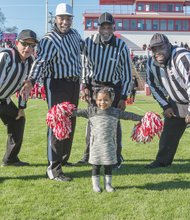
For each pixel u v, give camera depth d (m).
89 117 5.29
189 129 11.11
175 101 6.37
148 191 5.28
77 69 5.96
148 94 33.91
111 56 6.17
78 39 6.04
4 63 5.62
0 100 6.19
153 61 6.23
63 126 5.30
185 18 58.97
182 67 5.90
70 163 6.75
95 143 5.23
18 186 5.48
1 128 10.88
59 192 5.23
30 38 5.52
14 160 6.66
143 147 8.35
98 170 5.30
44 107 18.75
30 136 9.84
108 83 6.29
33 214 4.48
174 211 4.58
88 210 4.61
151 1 59.34
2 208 4.65
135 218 4.39
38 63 5.66
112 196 5.08
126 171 6.30
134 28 59.19
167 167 6.59
